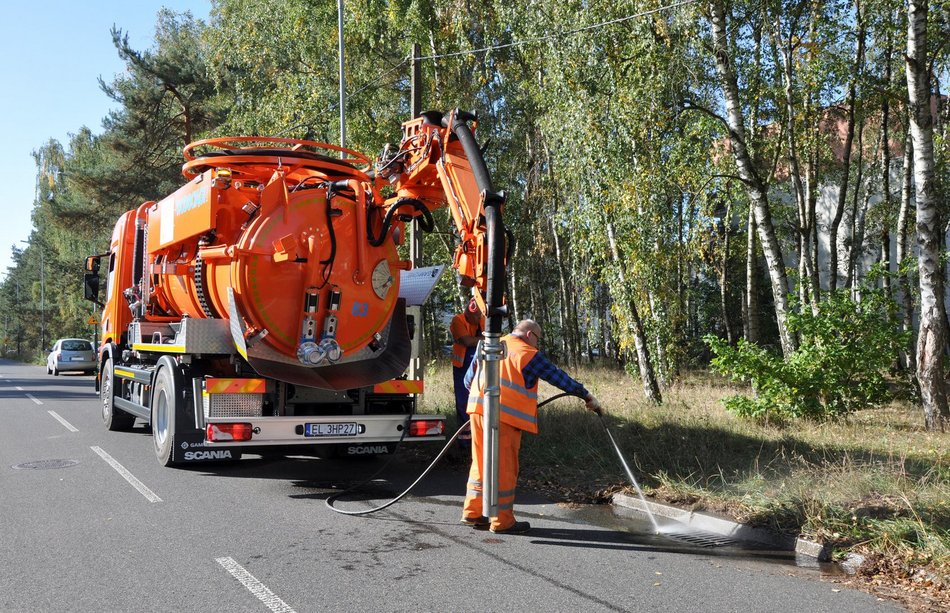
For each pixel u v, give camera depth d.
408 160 8.16
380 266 8.45
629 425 10.30
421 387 8.60
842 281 28.44
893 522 5.51
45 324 79.00
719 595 4.55
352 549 5.51
